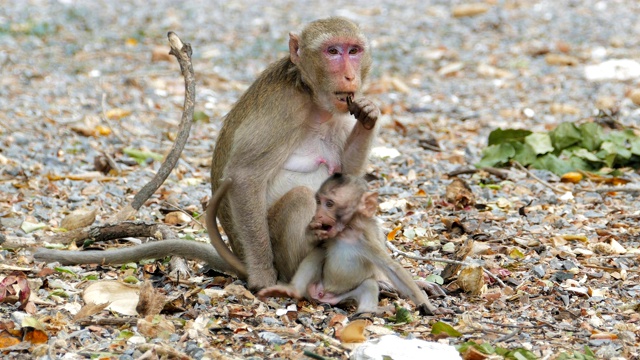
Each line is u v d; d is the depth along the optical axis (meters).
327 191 9.27
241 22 31.80
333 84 9.76
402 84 24.56
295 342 8.55
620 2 34.00
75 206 13.67
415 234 12.32
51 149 17.17
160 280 10.29
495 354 8.18
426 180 15.77
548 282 10.41
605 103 20.66
